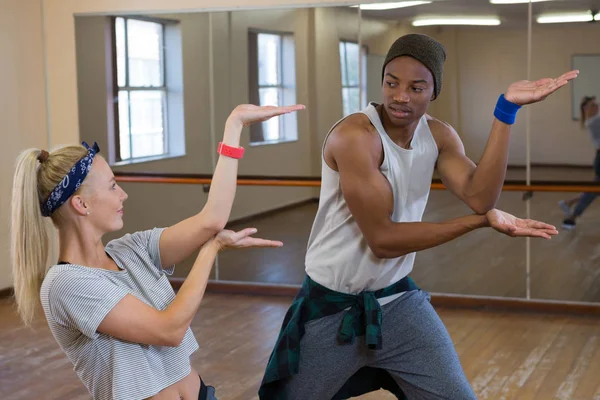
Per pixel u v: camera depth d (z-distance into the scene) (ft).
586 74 17.07
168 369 5.75
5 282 19.77
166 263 6.17
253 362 14.43
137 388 5.51
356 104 18.53
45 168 5.51
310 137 18.85
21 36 20.02
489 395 12.59
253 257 19.72
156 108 19.93
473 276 18.34
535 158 17.65
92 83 20.34
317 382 7.76
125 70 20.06
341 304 7.63
